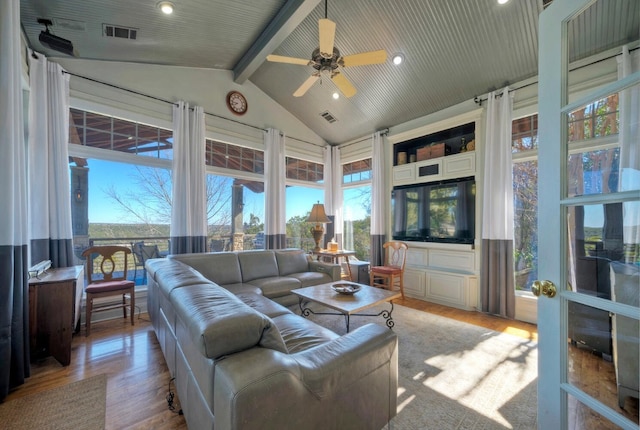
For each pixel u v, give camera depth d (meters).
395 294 2.71
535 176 3.40
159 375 2.07
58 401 1.76
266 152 4.81
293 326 1.94
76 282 2.46
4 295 1.75
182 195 3.75
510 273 3.32
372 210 4.98
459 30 3.02
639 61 1.04
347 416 1.14
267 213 4.74
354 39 3.38
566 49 1.06
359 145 5.46
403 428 1.54
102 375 2.06
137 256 3.73
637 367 0.84
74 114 3.21
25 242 1.97
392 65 3.68
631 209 0.87
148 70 3.67
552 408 1.03
